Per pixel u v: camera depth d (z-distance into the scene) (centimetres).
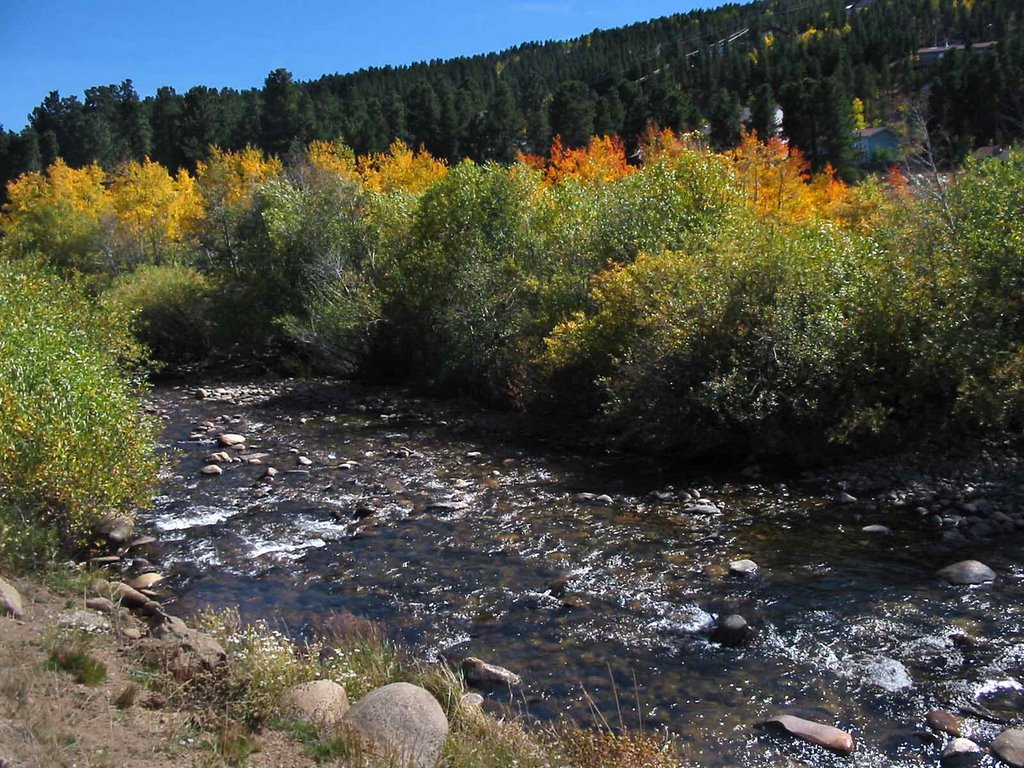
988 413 1176
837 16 11838
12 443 832
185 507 1209
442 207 2305
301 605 845
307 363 2770
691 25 13938
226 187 3962
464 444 1634
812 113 5716
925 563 896
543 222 2200
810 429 1305
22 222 5359
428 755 487
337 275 2622
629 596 841
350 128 7856
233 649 610
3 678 486
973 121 5141
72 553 938
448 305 2173
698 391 1317
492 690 654
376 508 1195
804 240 1448
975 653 685
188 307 2984
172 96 9744
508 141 7050
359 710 521
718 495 1196
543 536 1045
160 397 2348
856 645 709
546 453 1528
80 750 423
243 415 2039
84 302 1680
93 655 554
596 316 1591
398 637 761
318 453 1580
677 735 580
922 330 1248
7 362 902
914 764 538
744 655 702
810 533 1013
